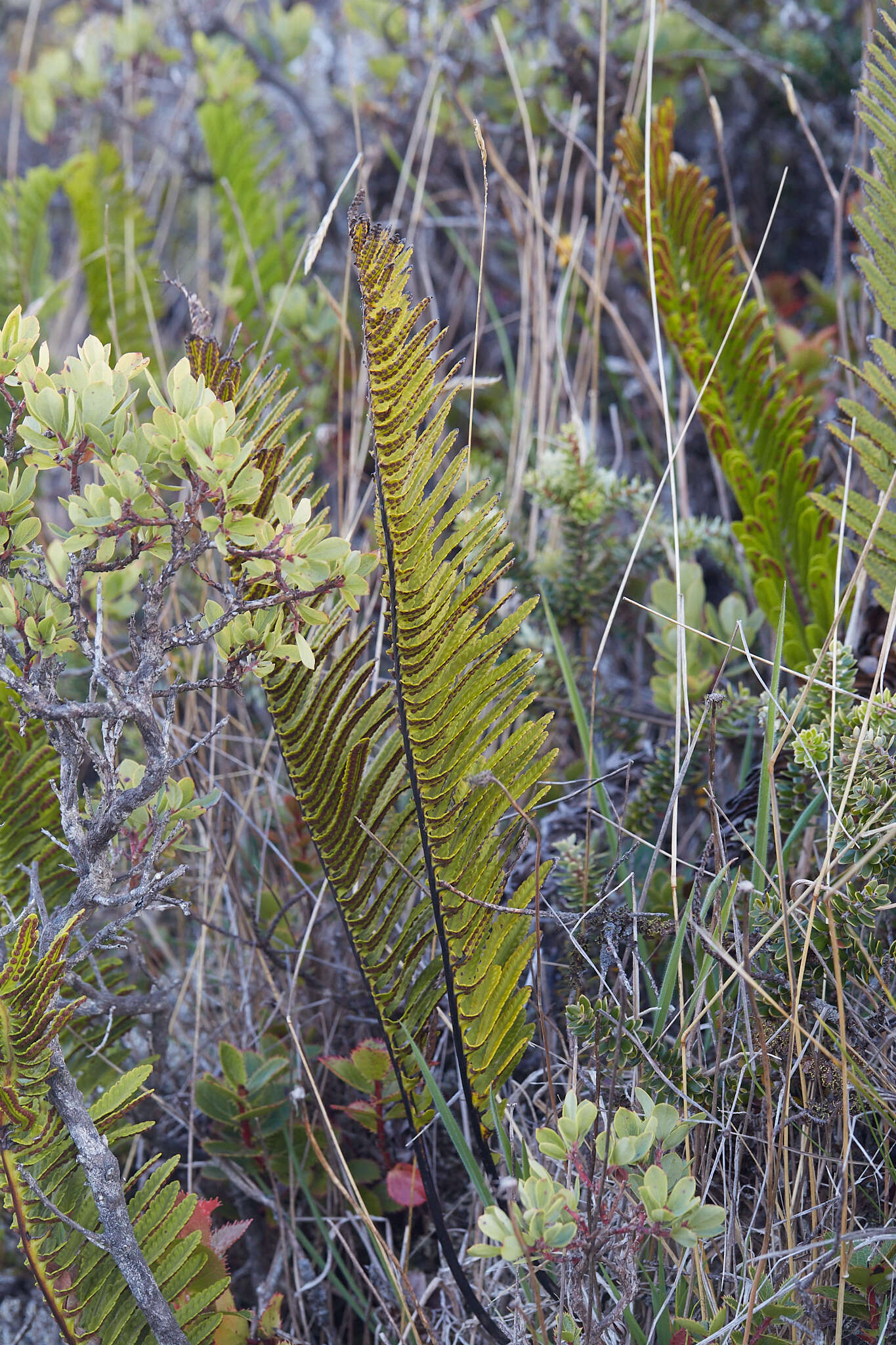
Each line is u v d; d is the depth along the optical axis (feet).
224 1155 5.24
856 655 5.46
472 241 9.57
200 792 5.65
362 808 4.81
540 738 4.75
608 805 5.34
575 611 5.93
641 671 6.72
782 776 5.25
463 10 8.98
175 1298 4.71
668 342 7.14
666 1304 4.74
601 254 7.04
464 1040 4.78
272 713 4.78
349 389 7.49
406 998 5.02
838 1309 4.63
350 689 4.74
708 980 5.06
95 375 4.45
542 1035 4.81
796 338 6.89
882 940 5.02
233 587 4.48
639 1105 4.82
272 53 10.57
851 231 8.30
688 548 5.91
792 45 9.45
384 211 9.46
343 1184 5.26
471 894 4.74
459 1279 4.82
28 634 4.51
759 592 5.63
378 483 4.57
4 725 5.09
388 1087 5.16
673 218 5.83
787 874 5.19
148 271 8.54
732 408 5.86
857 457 5.94
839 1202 4.79
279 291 7.58
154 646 4.51
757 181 9.84
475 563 4.69
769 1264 4.82
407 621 4.59
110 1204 4.57
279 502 4.43
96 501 4.41
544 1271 4.86
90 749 4.56
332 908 5.59
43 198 9.01
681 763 5.42
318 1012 5.58
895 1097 4.82
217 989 5.84
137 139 12.56
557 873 5.30
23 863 5.17
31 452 4.52
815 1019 4.86
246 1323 4.85
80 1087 5.25
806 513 5.68
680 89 10.18
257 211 8.64
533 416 7.43
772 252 9.75
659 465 7.45
